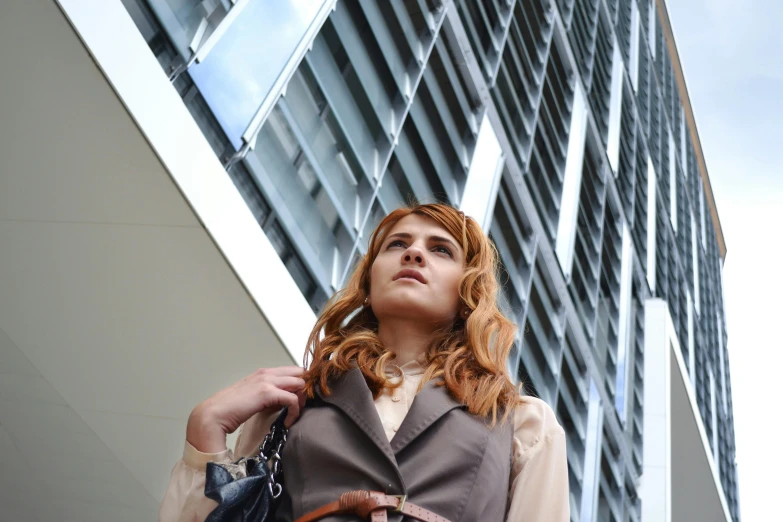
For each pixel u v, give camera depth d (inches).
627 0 891.4
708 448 716.7
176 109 130.0
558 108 472.1
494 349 79.4
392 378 76.6
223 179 137.9
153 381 154.9
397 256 84.4
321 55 205.3
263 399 74.6
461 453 69.1
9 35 116.1
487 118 338.6
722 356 1163.3
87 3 117.0
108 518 174.4
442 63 309.3
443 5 304.3
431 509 66.5
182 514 71.7
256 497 70.3
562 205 428.1
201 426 73.8
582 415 414.3
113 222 135.1
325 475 68.9
